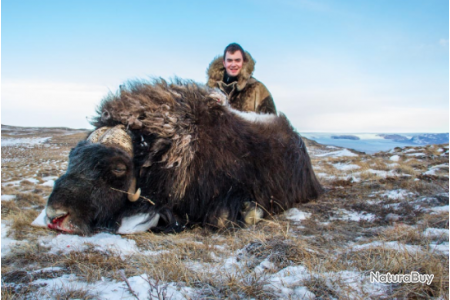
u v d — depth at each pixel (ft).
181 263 7.36
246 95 16.60
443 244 8.49
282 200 13.01
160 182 10.80
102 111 11.37
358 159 32.32
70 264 7.58
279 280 6.73
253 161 12.18
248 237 9.46
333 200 14.78
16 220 11.19
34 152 94.43
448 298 5.94
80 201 9.29
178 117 10.85
